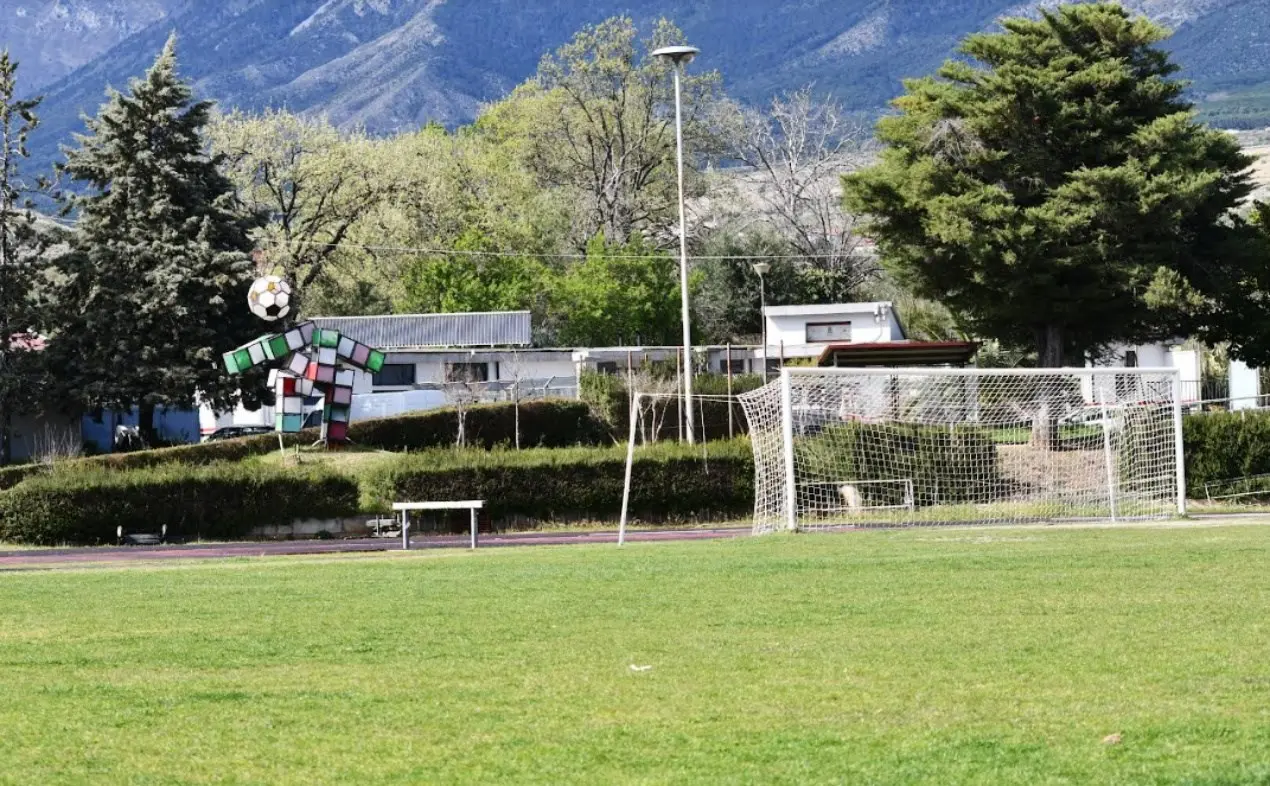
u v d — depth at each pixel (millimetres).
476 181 138625
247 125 122438
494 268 125625
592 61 146500
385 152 126562
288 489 52656
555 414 77750
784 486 46875
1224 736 11734
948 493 51031
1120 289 81438
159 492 51531
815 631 17594
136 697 14766
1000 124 84562
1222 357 106312
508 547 41344
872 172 87125
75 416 91812
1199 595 19656
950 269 85562
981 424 52469
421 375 96312
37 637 18984
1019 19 86750
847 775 11211
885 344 76188
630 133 147000
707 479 55812
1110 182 79438
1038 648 15852
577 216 141875
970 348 77438
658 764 11766
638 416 73688
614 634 17844
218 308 88312
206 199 91938
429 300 122188
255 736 13023
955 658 15469
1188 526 37312
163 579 27828
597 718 13328
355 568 29266
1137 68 86188
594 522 55250
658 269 123750
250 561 37281
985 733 12211
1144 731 11992
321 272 123125
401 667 16062
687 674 15109
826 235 139250
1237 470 57812
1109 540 30297
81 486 50906
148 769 12008
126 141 90000
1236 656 14969
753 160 147000
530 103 149875
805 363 102375
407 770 11820
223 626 19547
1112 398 57375
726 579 23531
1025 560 25234
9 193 87812
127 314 86875
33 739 13039
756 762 11695
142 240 88000
